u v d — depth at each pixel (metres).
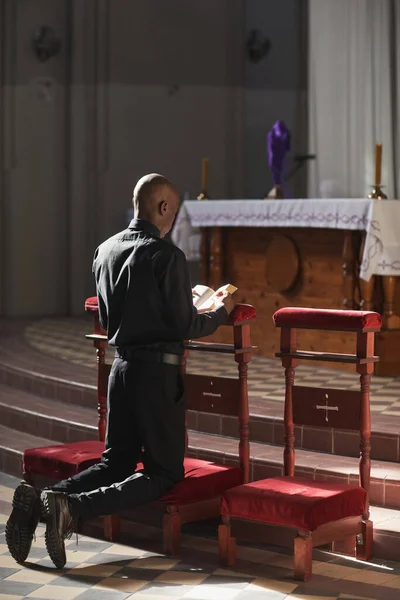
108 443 5.85
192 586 5.21
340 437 6.82
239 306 5.89
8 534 5.57
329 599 4.98
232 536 5.55
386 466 6.41
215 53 15.71
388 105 11.71
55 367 10.01
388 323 9.08
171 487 5.71
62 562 5.43
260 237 10.36
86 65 15.02
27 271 15.06
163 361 5.64
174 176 15.63
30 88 14.84
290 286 9.88
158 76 15.41
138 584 5.27
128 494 5.55
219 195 15.88
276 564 5.56
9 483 7.69
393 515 5.89
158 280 5.58
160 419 5.62
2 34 14.64
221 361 10.17
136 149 15.35
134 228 5.83
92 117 15.09
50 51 14.83
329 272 9.54
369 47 11.75
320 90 12.12
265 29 16.11
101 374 6.79
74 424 8.15
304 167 16.22
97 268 5.97
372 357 5.52
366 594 5.05
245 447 6.00
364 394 5.54
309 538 5.22
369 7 11.72
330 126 12.02
